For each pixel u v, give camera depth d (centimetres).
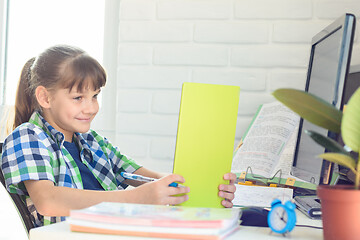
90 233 70
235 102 98
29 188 112
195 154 97
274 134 150
